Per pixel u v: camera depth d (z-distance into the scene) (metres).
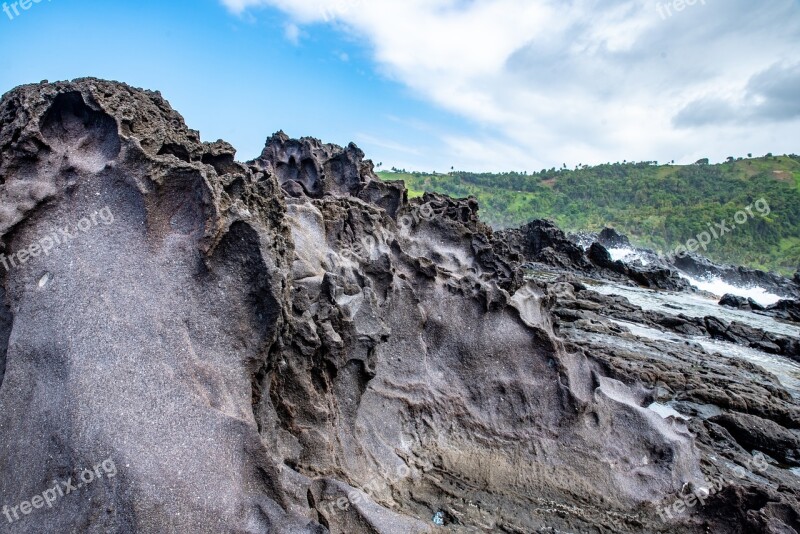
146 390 7.85
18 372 8.23
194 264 8.94
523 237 68.88
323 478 9.52
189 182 9.34
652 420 14.15
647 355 25.50
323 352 11.34
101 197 9.41
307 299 11.34
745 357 31.52
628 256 81.75
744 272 74.31
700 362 25.73
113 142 9.85
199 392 8.10
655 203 185.00
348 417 12.01
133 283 8.72
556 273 59.44
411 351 14.56
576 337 27.69
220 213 8.98
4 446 7.86
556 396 14.21
